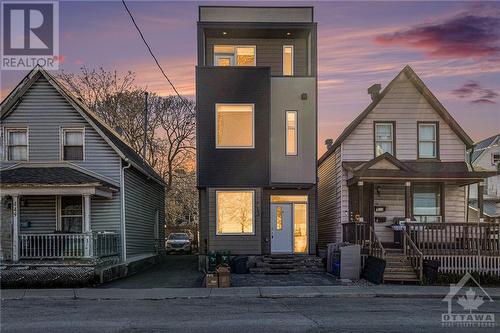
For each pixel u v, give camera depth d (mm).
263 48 23125
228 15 22344
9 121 19812
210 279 16125
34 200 19797
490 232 18219
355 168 20969
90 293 15070
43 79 20016
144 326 10250
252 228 21094
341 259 17953
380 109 22078
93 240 17156
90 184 17641
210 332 9664
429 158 21906
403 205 21797
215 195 21125
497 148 35781
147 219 25219
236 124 21188
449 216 21625
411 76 21891
